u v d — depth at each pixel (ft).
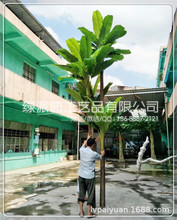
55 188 19.35
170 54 33.71
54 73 46.26
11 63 30.83
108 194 16.96
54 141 47.16
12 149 31.40
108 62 13.70
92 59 12.51
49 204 13.94
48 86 43.78
